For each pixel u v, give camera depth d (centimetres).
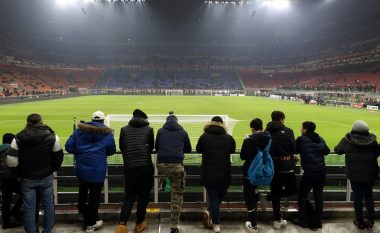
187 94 7744
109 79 8669
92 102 4628
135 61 9550
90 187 570
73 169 834
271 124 599
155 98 5956
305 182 598
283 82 8312
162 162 564
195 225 610
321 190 600
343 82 6588
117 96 6750
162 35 9969
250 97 6631
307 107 3962
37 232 553
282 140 583
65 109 3441
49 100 5131
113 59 9556
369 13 7712
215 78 9031
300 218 609
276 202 596
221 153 562
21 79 6988
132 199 566
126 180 566
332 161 891
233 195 756
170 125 581
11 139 604
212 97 6531
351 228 602
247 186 580
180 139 574
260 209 650
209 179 559
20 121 2381
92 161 556
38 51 8675
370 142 569
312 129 601
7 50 7731
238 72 9350
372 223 596
